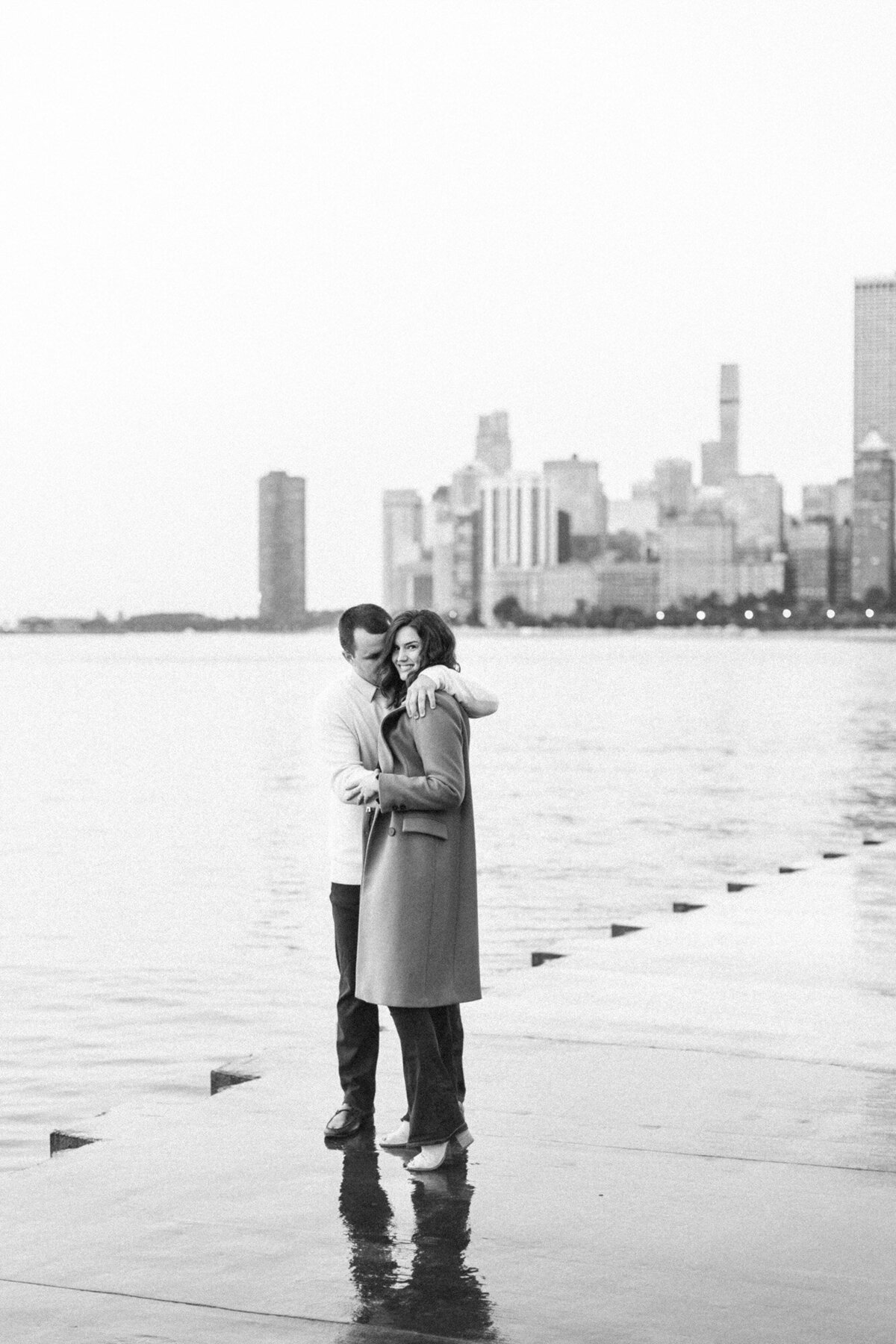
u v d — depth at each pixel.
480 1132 6.22
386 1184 5.55
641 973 9.76
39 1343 4.23
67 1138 6.43
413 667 5.85
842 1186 5.56
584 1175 5.66
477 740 58.91
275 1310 4.45
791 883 14.25
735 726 68.06
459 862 5.78
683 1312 4.43
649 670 162.75
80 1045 12.14
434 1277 4.69
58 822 31.22
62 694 113.25
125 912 19.45
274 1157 5.89
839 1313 4.42
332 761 5.96
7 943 16.98
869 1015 8.42
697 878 22.31
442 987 5.70
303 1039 8.62
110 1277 4.69
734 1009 8.60
